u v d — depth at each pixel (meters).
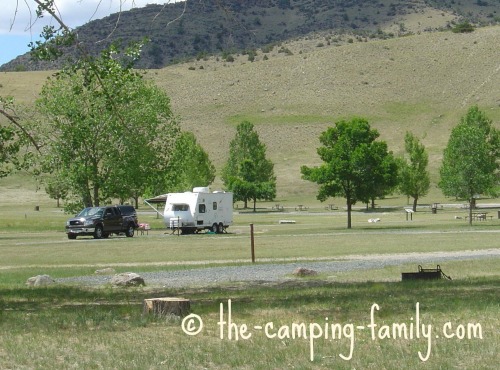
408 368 11.95
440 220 76.06
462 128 72.12
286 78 183.00
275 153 150.38
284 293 21.28
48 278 26.78
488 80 171.75
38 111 60.56
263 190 109.31
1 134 23.19
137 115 64.56
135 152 65.88
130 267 32.94
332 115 164.75
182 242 50.09
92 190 72.38
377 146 67.69
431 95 169.75
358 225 69.94
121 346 13.61
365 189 66.81
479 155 67.44
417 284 23.00
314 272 27.77
